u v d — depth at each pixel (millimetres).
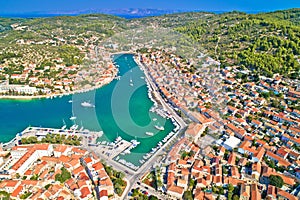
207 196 128750
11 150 172000
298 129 188500
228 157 162375
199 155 163625
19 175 149875
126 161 162375
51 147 172625
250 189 132375
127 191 137625
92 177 144500
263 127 197375
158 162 159125
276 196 127250
